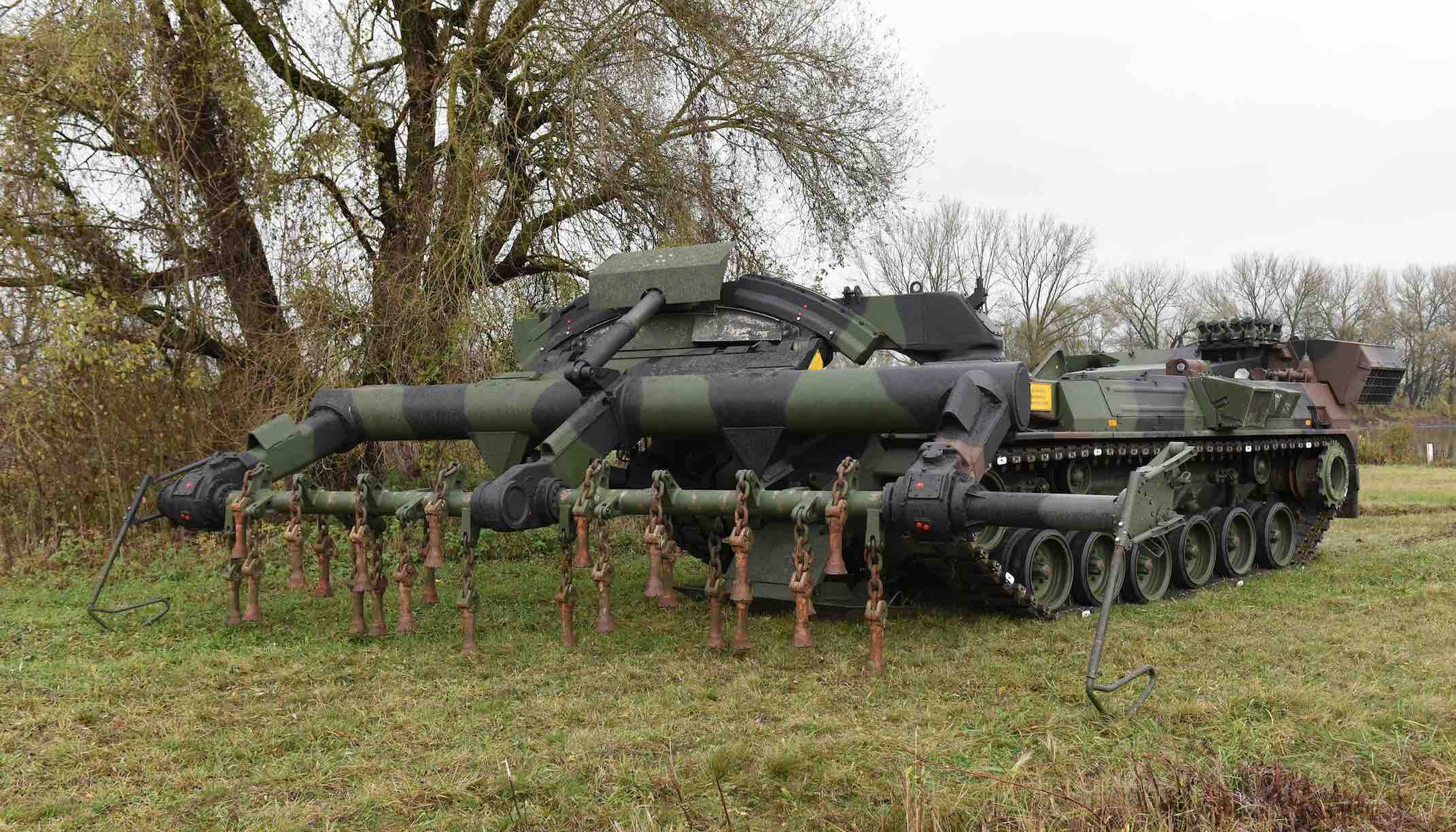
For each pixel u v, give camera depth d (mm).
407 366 12570
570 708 5516
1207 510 10781
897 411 6684
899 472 7520
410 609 6930
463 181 12305
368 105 12617
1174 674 6195
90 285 11516
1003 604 8109
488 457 7719
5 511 11055
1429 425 57469
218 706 5664
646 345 8586
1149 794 4035
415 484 13477
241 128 11844
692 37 14289
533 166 13539
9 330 10852
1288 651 6816
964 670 6309
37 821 4137
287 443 7727
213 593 9305
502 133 12852
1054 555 8609
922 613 8297
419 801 4266
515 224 13633
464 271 12375
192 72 12023
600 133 12836
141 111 11258
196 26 11461
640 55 13117
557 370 8164
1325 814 3951
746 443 7254
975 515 5676
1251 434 10875
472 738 5113
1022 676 6109
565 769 4613
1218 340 13367
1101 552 8914
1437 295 64000
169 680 6156
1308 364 13156
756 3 14766
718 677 6176
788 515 6055
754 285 8422
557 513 6703
